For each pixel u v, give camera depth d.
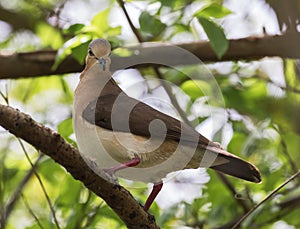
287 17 12.84
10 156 14.73
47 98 16.19
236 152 14.01
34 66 13.79
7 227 14.47
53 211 11.48
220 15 12.65
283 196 13.51
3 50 14.41
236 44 13.69
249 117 14.66
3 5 15.02
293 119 14.71
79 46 12.09
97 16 13.45
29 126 8.20
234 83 15.07
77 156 8.53
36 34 15.25
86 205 12.47
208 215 13.51
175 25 13.52
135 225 9.39
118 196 9.02
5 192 13.88
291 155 14.31
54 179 13.93
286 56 13.41
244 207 13.35
